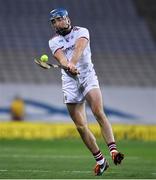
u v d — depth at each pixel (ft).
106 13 303.68
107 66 274.77
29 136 225.15
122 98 240.73
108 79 268.62
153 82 271.28
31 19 293.23
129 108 241.14
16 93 234.58
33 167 106.83
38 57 274.16
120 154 82.53
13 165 111.34
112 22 297.94
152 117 242.37
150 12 308.40
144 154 155.43
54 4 303.89
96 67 273.54
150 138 229.25
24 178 81.51
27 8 299.99
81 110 87.20
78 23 293.84
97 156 86.58
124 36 291.79
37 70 268.00
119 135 228.43
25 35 284.61
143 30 296.92
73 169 103.50
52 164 116.16
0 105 233.14
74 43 86.07
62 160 128.98
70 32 86.28
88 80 85.15
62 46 86.43
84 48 84.12
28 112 234.58
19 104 231.30
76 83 85.81
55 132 226.38
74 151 162.40
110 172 94.27
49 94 236.02
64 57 85.66
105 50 282.97
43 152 156.97
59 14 85.51
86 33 85.76
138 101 241.76
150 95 242.58
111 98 240.32
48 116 235.81
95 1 309.01
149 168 107.45
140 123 241.76
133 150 171.32
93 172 94.27
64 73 86.74
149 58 282.77
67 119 236.22
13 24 289.12
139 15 306.96
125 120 240.53
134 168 106.52
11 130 224.33
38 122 234.38
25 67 269.23
